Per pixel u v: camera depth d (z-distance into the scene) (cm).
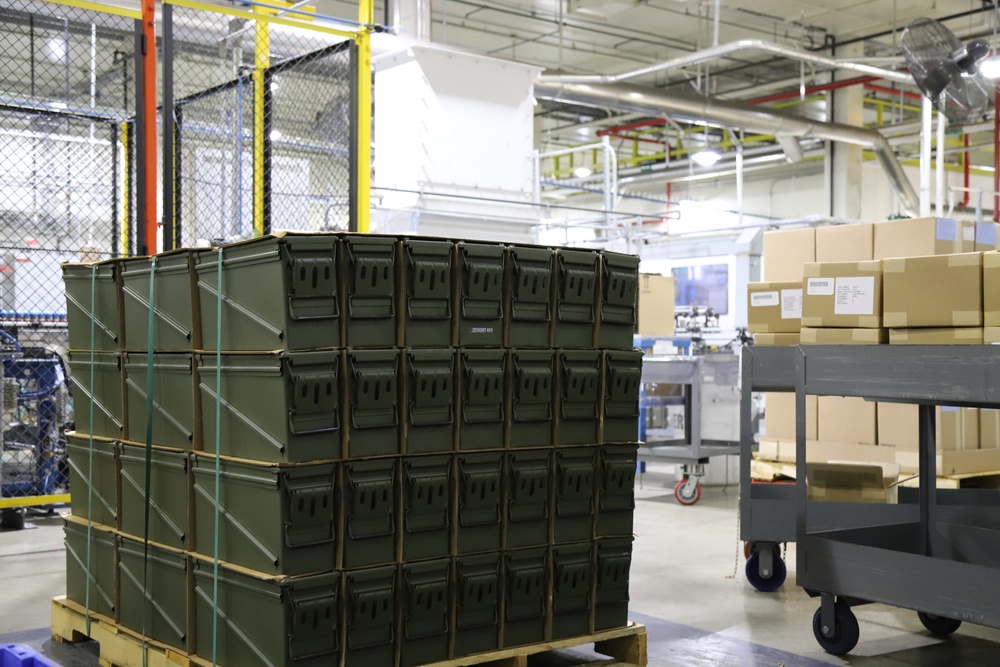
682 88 1678
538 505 380
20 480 718
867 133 1459
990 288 384
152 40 530
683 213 1931
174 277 379
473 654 367
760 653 425
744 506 525
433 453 353
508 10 1298
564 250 386
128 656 400
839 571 415
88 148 786
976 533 456
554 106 1706
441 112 813
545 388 380
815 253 629
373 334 342
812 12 1324
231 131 643
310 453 327
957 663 411
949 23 1345
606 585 401
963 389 369
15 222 751
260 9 657
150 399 390
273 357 323
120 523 416
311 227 621
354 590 336
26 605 512
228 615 347
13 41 783
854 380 407
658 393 946
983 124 1492
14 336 737
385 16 920
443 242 353
